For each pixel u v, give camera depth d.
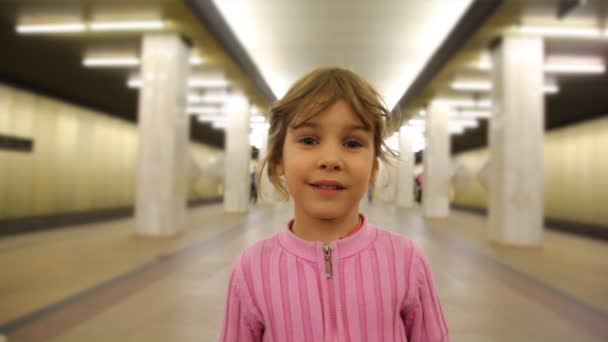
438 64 10.41
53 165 14.34
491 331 3.55
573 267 6.11
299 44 10.62
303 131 0.93
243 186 16.70
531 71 8.48
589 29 8.07
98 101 16.27
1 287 4.71
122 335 3.37
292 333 0.98
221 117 20.25
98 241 8.19
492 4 7.25
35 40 9.54
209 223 11.92
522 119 8.43
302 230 1.07
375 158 1.10
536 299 4.45
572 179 16.78
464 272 5.70
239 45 10.31
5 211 12.20
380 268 1.03
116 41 9.53
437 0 8.30
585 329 3.60
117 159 18.78
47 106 14.03
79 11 7.91
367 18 9.10
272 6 8.91
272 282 1.03
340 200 0.91
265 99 15.00
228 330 1.08
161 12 7.82
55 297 4.34
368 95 0.98
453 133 24.34
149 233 8.96
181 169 9.42
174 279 5.12
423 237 9.28
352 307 0.99
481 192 23.50
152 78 9.04
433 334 1.05
